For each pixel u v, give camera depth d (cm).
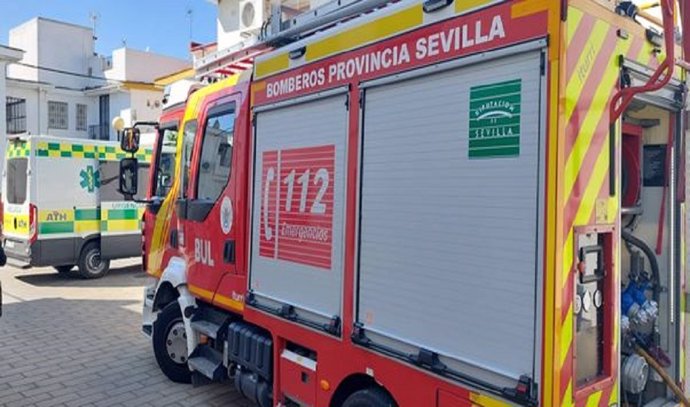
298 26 373
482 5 236
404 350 270
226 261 421
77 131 3438
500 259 228
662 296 305
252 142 390
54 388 518
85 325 752
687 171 294
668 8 215
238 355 411
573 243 217
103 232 1094
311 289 332
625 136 305
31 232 1001
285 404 366
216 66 474
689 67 279
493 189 231
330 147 319
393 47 279
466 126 243
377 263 286
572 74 215
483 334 234
